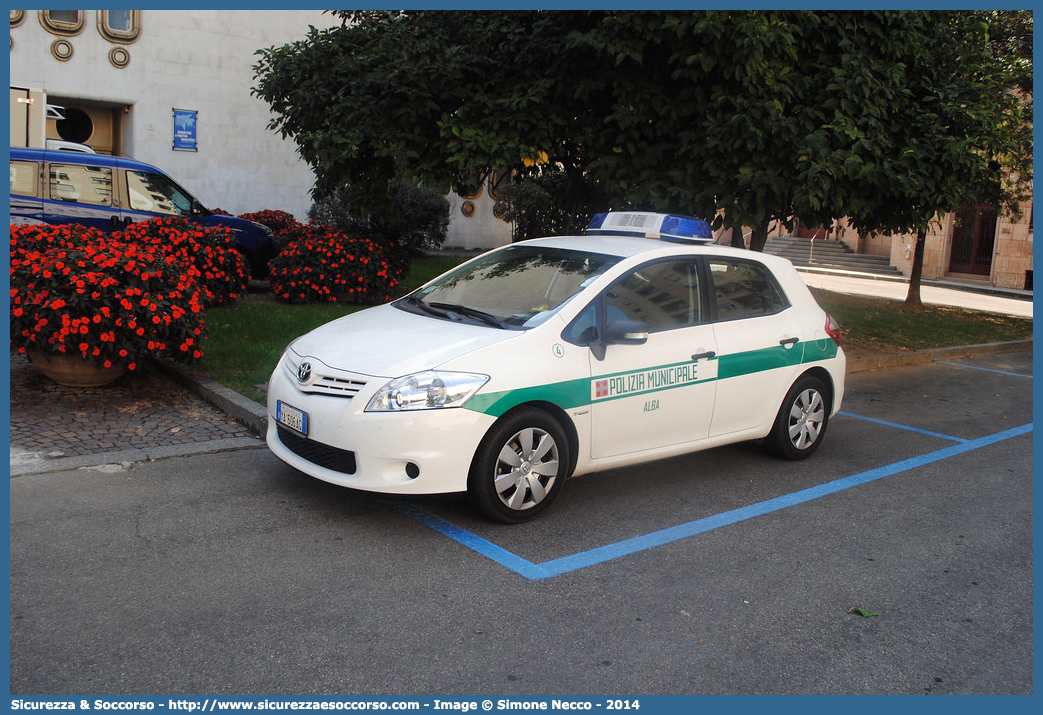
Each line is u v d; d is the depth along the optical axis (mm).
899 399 9188
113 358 6461
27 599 3617
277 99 11102
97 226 10539
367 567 4121
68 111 21000
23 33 18984
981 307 19406
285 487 5113
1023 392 9945
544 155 9477
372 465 4371
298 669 3232
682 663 3430
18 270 6398
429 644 3459
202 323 6945
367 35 10656
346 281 11148
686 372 5383
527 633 3592
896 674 3449
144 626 3459
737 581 4230
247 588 3830
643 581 4164
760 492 5641
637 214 6227
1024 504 5691
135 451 5512
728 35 7996
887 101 8977
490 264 5832
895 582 4324
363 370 4531
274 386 4988
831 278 25734
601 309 5082
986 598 4191
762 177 8352
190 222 10570
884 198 9484
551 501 4848
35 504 4629
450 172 10164
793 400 6219
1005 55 14266
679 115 8875
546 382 4691
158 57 20641
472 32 10133
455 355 4539
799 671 3426
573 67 9086
